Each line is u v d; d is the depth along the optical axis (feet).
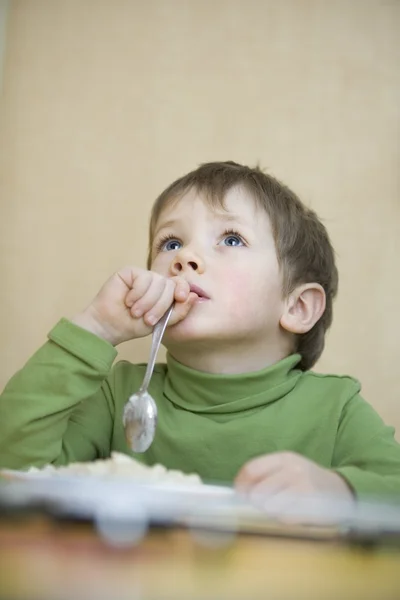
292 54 5.47
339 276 4.98
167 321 3.15
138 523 1.21
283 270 3.56
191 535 1.23
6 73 5.42
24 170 5.25
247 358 3.41
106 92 5.42
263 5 5.55
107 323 3.14
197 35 5.52
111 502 1.22
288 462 2.00
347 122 5.32
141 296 3.10
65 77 5.45
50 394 3.02
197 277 3.26
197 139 5.31
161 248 3.55
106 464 1.89
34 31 5.53
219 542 1.23
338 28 5.50
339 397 3.33
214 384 3.29
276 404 3.31
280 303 3.52
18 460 2.98
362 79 5.41
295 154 5.25
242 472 1.96
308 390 3.41
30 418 2.95
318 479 2.02
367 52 5.46
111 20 5.56
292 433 3.20
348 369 4.83
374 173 5.21
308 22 5.51
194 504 1.26
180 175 5.23
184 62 5.48
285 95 5.39
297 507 1.40
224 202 3.53
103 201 5.21
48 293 5.04
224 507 1.28
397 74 5.42
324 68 5.43
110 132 5.34
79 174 5.26
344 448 3.15
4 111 5.35
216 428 3.20
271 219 3.61
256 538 1.31
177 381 3.40
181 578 1.07
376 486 2.20
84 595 0.96
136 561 1.14
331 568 1.19
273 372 3.34
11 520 1.23
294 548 1.30
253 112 5.36
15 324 4.99
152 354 3.09
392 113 5.35
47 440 3.00
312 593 1.05
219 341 3.25
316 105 5.36
